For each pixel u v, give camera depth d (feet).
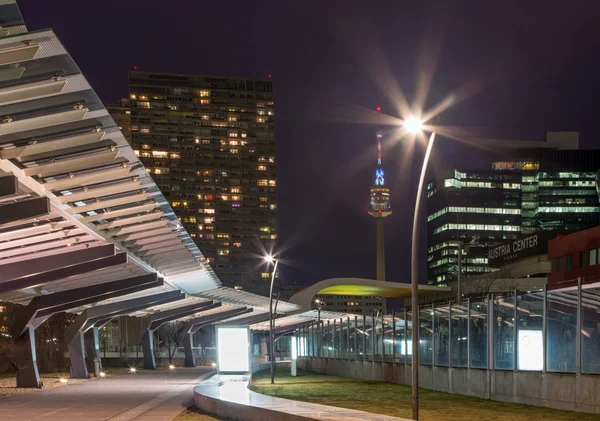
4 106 43.47
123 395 111.86
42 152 51.55
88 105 45.70
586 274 225.97
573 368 78.23
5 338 188.44
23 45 35.96
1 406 92.12
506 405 86.63
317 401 96.48
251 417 65.21
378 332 152.97
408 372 132.67
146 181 66.33
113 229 84.58
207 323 267.39
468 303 105.19
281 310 294.46
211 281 161.89
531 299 87.51
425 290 413.18
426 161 59.16
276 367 249.14
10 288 90.12
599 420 68.23
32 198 60.54
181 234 98.84
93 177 60.39
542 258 354.74
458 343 108.68
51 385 139.44
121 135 53.01
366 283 411.95
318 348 211.41
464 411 79.51
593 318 75.41
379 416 53.72
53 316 229.86
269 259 149.89
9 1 33.12
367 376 159.22
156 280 125.49
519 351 88.94
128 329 403.34
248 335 141.08
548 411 78.18
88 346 180.14
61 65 39.50
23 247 79.36
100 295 131.85
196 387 97.86
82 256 85.66
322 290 416.46
